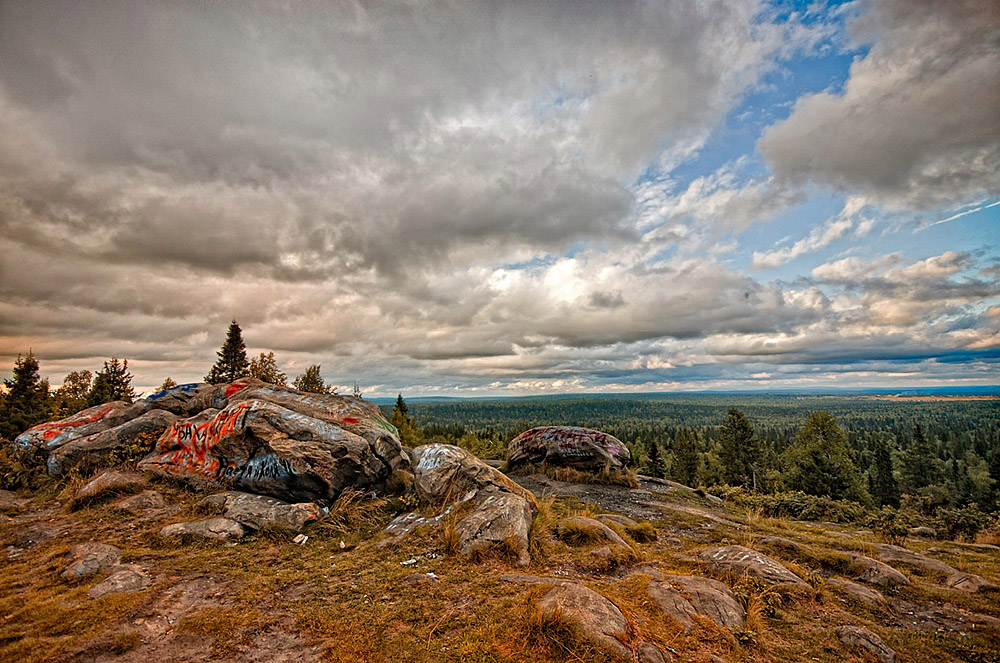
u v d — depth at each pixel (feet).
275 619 16.53
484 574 20.51
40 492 37.29
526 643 14.17
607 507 40.45
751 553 23.67
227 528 25.93
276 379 107.14
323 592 18.92
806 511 45.88
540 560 22.93
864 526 40.55
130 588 18.88
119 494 32.30
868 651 15.65
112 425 45.21
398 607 17.34
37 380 120.37
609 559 22.74
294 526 27.12
